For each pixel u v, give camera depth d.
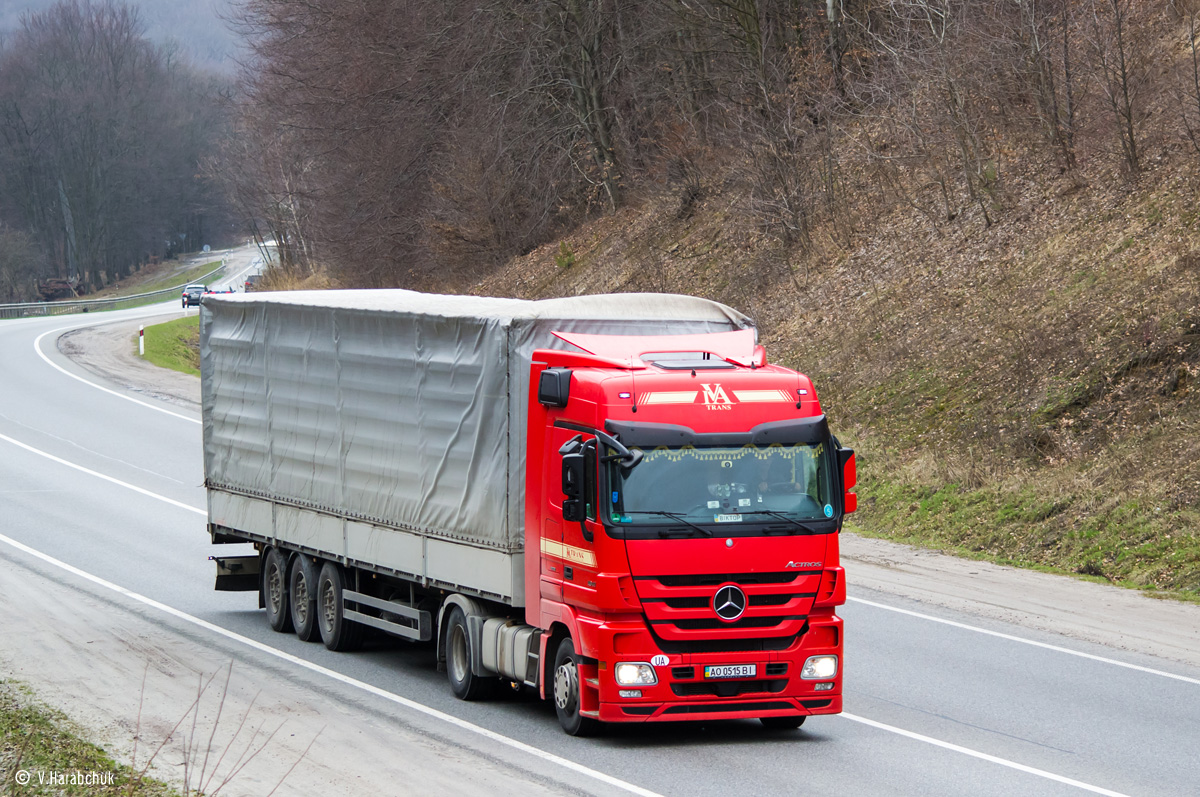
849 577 55.59
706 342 37.34
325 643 46.56
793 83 119.88
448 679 41.44
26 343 174.00
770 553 32.34
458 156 165.12
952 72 99.00
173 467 89.69
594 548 31.94
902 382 79.50
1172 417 61.09
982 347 76.69
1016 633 45.66
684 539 31.86
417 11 165.25
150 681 39.84
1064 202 85.06
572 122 157.25
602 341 36.12
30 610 50.25
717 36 134.50
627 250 133.25
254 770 30.14
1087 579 53.91
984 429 69.12
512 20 154.25
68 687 38.62
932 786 28.84
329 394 45.59
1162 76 85.62
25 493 79.19
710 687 32.09
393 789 28.62
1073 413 65.75
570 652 33.59
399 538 41.47
